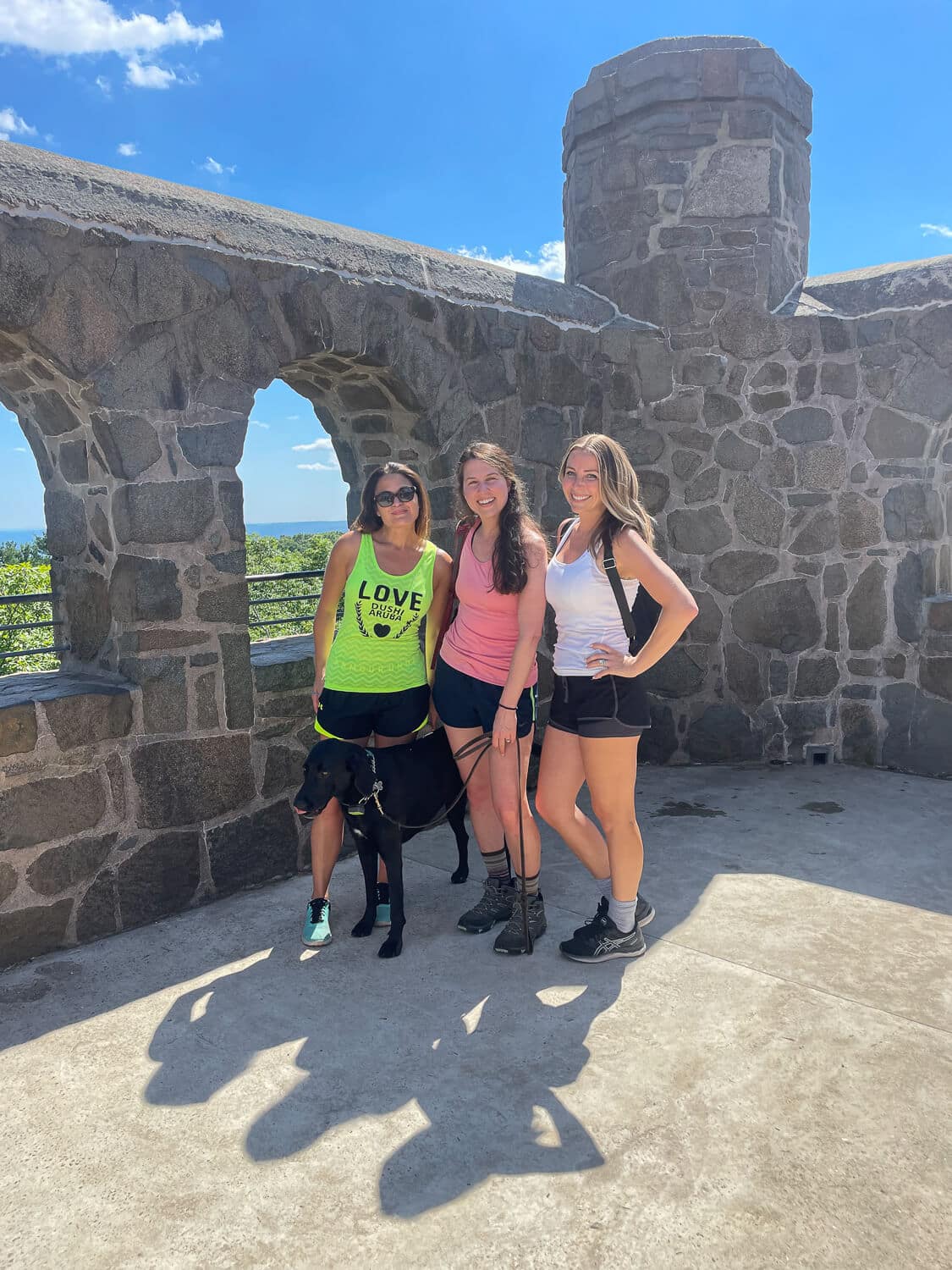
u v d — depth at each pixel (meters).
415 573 3.13
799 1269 1.71
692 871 3.75
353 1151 2.08
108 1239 1.83
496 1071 2.38
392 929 3.05
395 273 4.07
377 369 4.10
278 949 3.13
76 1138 2.14
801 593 5.21
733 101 4.96
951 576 5.32
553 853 4.03
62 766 3.11
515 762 2.97
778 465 5.16
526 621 2.86
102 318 3.12
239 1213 1.89
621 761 2.77
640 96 5.01
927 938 3.11
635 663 2.66
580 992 2.78
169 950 3.14
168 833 3.41
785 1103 2.21
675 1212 1.86
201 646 3.46
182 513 3.38
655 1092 2.27
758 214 5.04
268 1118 2.21
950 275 4.87
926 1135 2.09
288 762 3.78
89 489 3.41
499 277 4.67
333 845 3.25
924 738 5.09
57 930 3.13
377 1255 1.77
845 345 5.07
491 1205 1.90
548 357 4.82
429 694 3.29
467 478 2.88
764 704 5.32
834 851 3.96
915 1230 1.80
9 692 3.23
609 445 2.72
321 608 3.22
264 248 3.56
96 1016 2.70
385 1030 2.59
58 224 2.99
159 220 3.27
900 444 5.03
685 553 5.28
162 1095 2.31
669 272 5.10
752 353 5.11
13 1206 1.93
